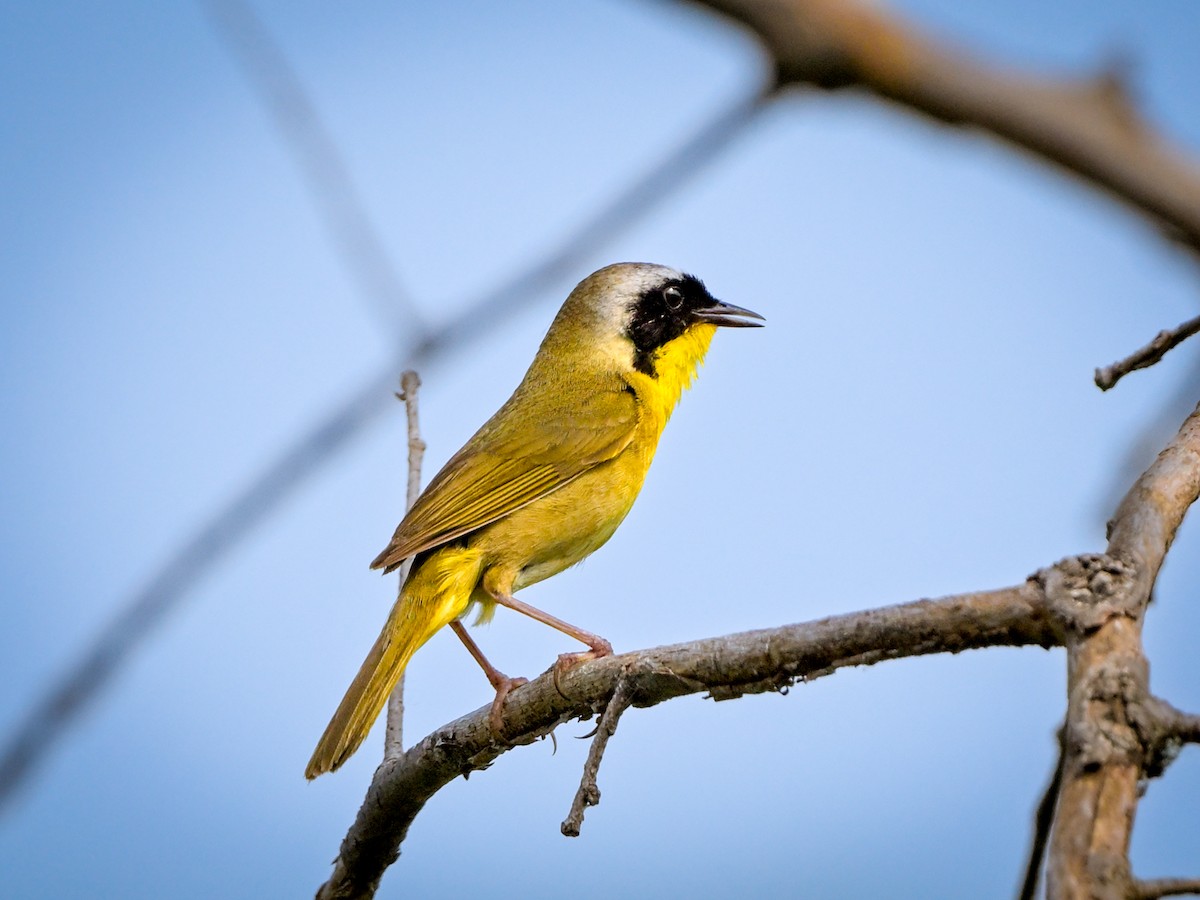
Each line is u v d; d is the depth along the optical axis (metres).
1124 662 4.46
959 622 5.24
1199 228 1.98
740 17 2.06
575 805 6.41
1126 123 2.02
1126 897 3.85
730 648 6.13
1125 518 5.19
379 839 8.16
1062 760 4.43
